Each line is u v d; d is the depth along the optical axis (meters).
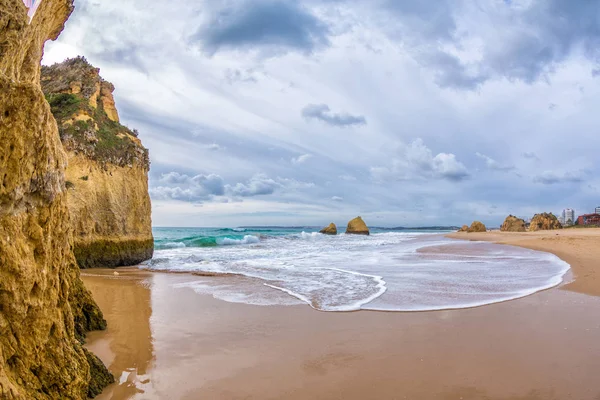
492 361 5.27
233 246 30.77
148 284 11.72
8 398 2.71
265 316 7.77
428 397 4.29
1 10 3.90
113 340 6.22
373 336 6.42
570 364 5.12
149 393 4.42
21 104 3.19
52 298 3.66
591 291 9.61
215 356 5.59
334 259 18.67
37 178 3.42
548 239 28.70
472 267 14.70
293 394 4.41
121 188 18.11
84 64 21.11
